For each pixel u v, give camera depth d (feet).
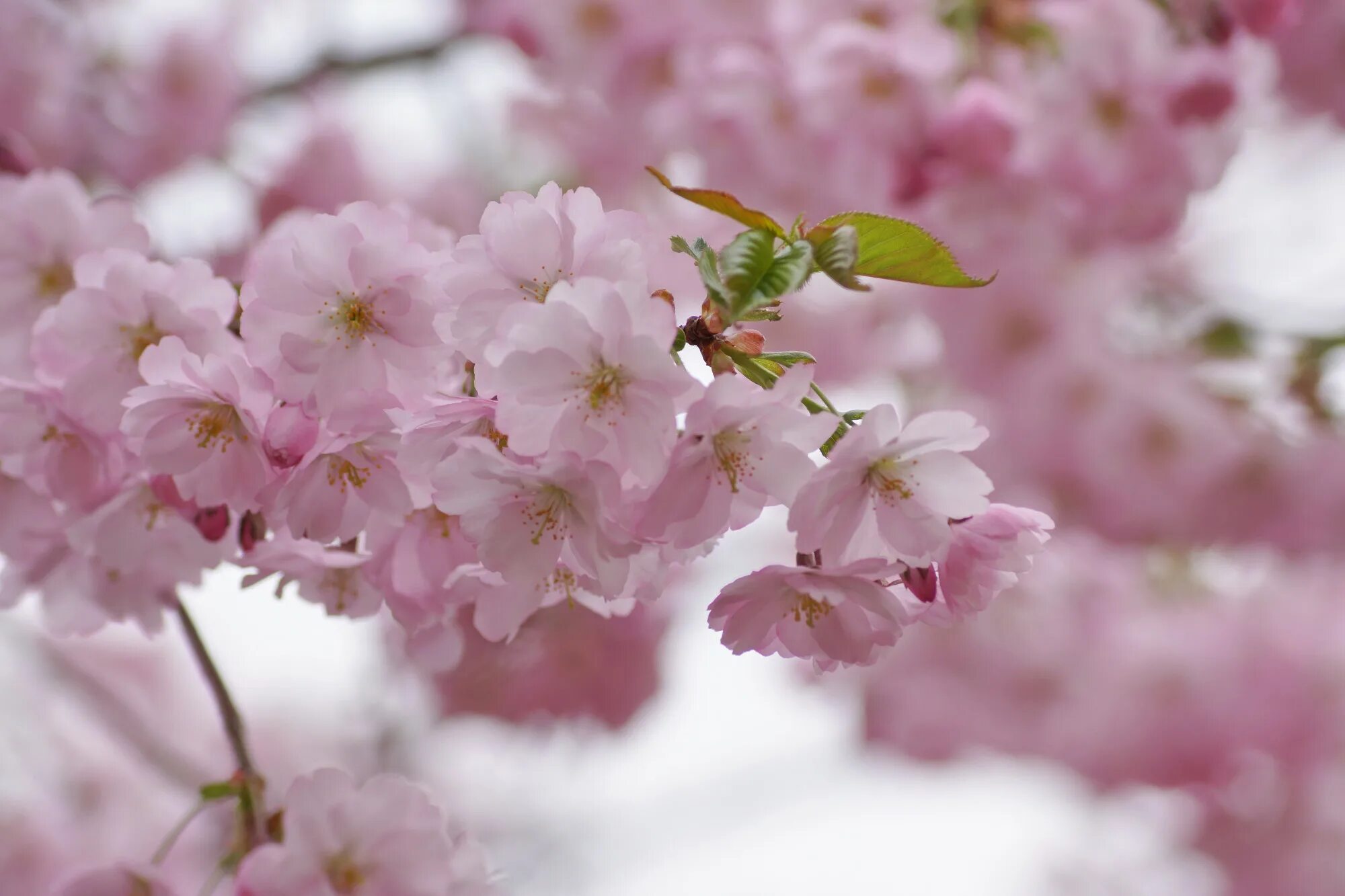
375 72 6.40
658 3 5.17
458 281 3.19
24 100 5.36
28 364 3.44
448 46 6.28
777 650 3.25
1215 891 7.04
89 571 3.50
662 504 3.14
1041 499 6.15
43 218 3.44
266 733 8.66
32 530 3.44
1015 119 4.43
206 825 6.81
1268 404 5.96
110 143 6.07
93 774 7.04
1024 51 4.50
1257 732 6.53
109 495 3.34
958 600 3.24
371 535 3.33
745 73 4.57
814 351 6.71
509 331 3.13
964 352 5.89
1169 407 5.75
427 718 6.86
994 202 4.65
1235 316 5.92
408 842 3.34
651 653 6.28
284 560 3.36
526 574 3.17
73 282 3.46
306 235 3.21
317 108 6.67
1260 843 6.77
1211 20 4.42
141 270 3.31
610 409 3.14
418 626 3.35
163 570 3.41
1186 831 7.06
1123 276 5.79
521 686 6.34
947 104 4.40
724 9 4.88
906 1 4.48
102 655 8.44
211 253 6.05
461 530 3.28
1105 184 4.58
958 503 3.21
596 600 3.31
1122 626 6.77
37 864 6.53
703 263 3.17
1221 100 4.37
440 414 3.18
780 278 3.14
